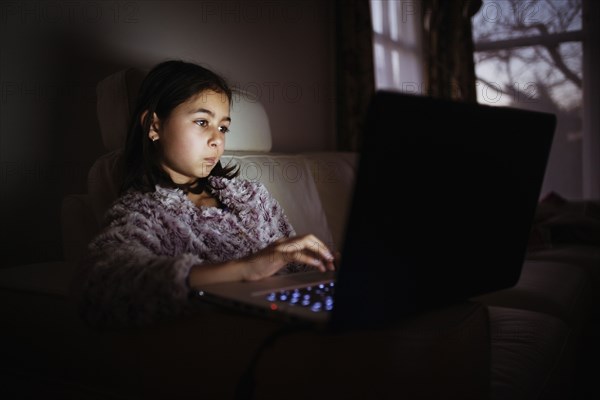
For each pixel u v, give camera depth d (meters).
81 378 0.82
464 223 0.64
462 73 3.38
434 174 0.58
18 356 0.89
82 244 1.10
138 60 1.55
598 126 3.44
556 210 2.73
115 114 1.12
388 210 0.54
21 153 1.23
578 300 1.54
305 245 0.82
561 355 1.04
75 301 0.75
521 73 3.61
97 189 1.08
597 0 3.40
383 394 0.60
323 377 0.62
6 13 1.18
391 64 3.20
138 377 0.76
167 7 1.66
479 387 0.71
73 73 1.35
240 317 0.67
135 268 0.70
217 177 1.13
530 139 0.70
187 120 0.99
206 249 0.96
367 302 0.56
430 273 0.63
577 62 3.48
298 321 0.57
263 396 0.66
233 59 2.00
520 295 1.40
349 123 2.79
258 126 1.56
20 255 1.24
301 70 2.53
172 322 0.72
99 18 1.42
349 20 2.77
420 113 0.54
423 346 0.60
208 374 0.69
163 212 0.92
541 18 3.54
